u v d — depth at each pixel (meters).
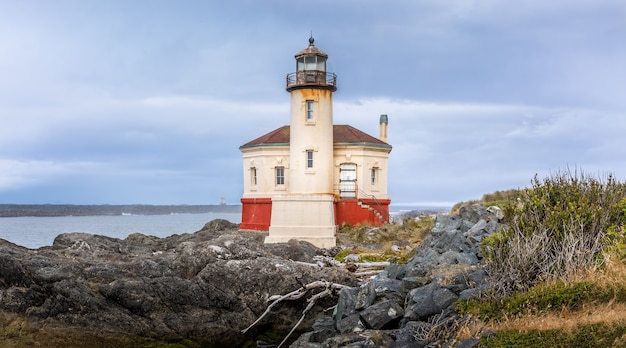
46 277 22.25
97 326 21.83
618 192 15.72
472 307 12.96
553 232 14.37
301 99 44.38
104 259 27.03
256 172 47.84
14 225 198.00
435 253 19.89
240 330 23.81
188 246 27.58
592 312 11.55
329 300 23.91
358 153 46.34
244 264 24.92
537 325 11.52
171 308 23.11
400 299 15.62
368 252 32.75
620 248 13.42
